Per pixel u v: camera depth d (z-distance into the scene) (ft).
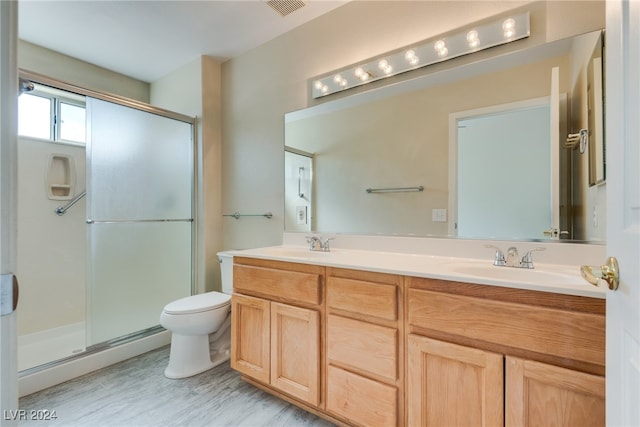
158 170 8.98
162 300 9.05
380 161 6.37
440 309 3.87
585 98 4.44
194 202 9.19
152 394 5.97
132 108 8.30
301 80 7.52
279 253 6.26
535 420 3.26
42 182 8.30
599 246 4.27
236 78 8.91
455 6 5.49
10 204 2.11
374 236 6.40
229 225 9.16
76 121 9.05
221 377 6.62
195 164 9.13
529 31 4.85
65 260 8.69
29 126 8.16
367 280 4.54
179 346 6.74
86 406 5.59
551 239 4.72
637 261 1.86
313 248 6.76
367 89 6.53
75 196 8.90
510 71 5.06
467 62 5.42
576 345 3.09
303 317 5.12
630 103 2.00
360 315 4.58
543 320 3.26
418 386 3.99
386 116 6.30
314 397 4.97
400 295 4.24
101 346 7.44
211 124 9.09
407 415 4.11
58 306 8.53
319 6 6.84
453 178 5.55
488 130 5.25
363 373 4.50
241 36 7.95
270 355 5.57
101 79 9.59
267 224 8.24
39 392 6.03
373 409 4.34
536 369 3.25
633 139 1.96
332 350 4.82
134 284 8.57
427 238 5.75
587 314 3.05
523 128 4.96
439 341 3.86
